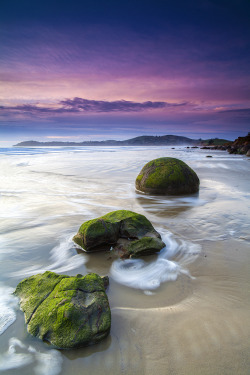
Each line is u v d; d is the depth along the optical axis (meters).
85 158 28.61
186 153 42.50
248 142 46.88
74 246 4.95
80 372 2.21
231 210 7.29
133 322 2.77
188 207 7.77
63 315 2.57
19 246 4.97
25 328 2.68
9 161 23.58
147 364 2.25
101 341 2.50
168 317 2.85
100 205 8.18
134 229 4.93
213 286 3.51
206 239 5.18
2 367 2.27
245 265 4.11
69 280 3.04
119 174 15.62
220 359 2.28
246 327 2.68
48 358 2.35
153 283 3.61
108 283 3.57
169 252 4.58
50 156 31.62
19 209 7.67
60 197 9.35
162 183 9.41
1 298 3.21
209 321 2.78
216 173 15.66
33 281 3.30
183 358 2.30
